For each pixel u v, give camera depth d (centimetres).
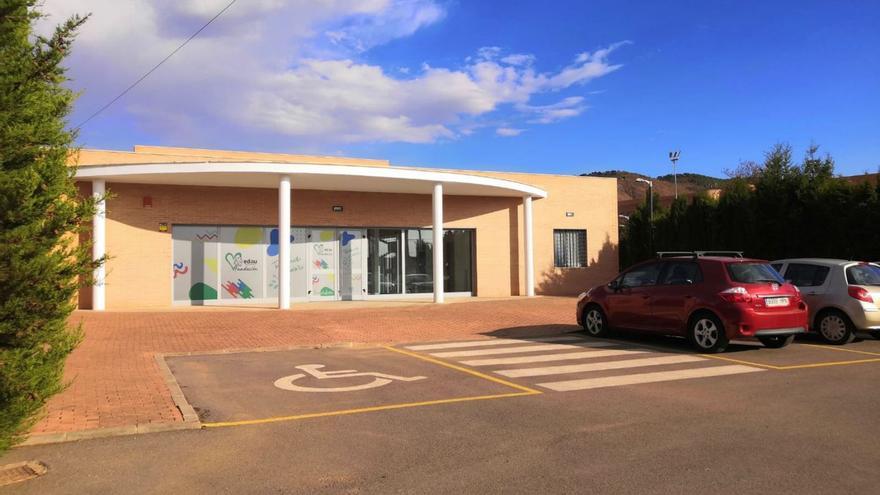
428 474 497
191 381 888
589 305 1334
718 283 1088
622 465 512
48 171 494
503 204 2538
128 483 484
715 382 848
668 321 1155
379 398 771
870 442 571
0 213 470
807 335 1338
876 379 866
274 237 2116
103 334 1311
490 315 1733
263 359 1088
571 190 2705
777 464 512
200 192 2008
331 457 543
